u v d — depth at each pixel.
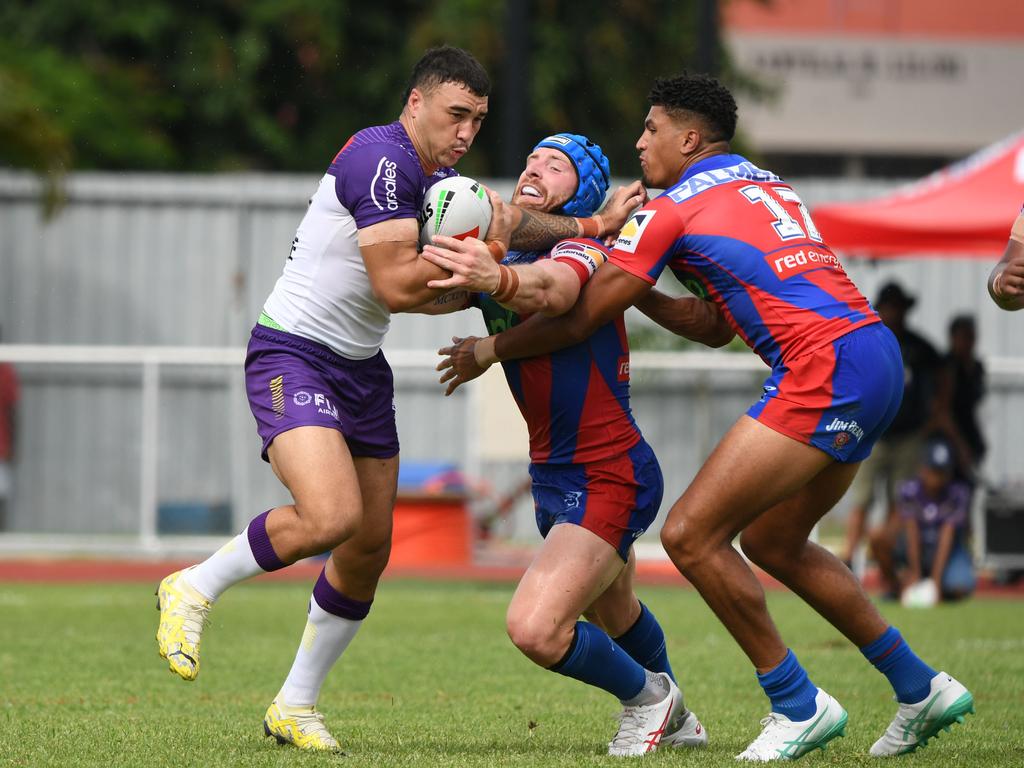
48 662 27.00
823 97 127.19
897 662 18.16
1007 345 58.59
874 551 42.91
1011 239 18.88
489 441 48.72
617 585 18.84
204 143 82.69
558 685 24.58
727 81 96.00
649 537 50.25
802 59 127.12
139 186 60.34
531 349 17.61
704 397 50.06
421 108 17.58
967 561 42.47
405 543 48.78
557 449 17.89
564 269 17.22
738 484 17.06
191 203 60.53
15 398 52.44
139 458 54.09
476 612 37.25
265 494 54.62
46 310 60.28
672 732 18.75
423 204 17.39
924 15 128.75
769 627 17.50
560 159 18.30
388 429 18.53
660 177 18.66
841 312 17.28
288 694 18.44
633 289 17.34
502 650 29.41
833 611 18.16
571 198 18.31
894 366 17.48
